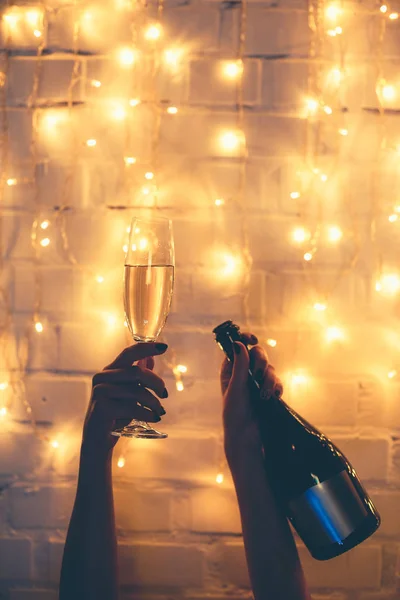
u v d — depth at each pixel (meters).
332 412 1.31
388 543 1.30
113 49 1.32
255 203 1.32
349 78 1.31
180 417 1.31
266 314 1.31
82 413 1.31
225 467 1.31
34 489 1.31
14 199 1.32
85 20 1.32
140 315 1.09
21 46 1.32
